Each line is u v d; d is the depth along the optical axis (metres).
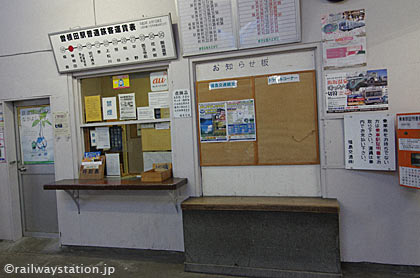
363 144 2.18
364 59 2.17
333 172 2.28
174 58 2.54
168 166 2.62
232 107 2.48
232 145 2.50
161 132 2.72
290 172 2.40
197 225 2.31
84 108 2.93
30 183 3.23
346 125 2.21
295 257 2.13
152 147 2.75
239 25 2.33
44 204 3.20
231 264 2.25
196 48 2.45
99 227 2.83
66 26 2.83
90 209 2.84
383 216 2.19
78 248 2.90
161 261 2.59
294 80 2.34
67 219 2.91
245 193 2.51
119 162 2.85
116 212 2.77
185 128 2.56
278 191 2.44
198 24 2.40
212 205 2.23
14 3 2.95
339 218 2.27
